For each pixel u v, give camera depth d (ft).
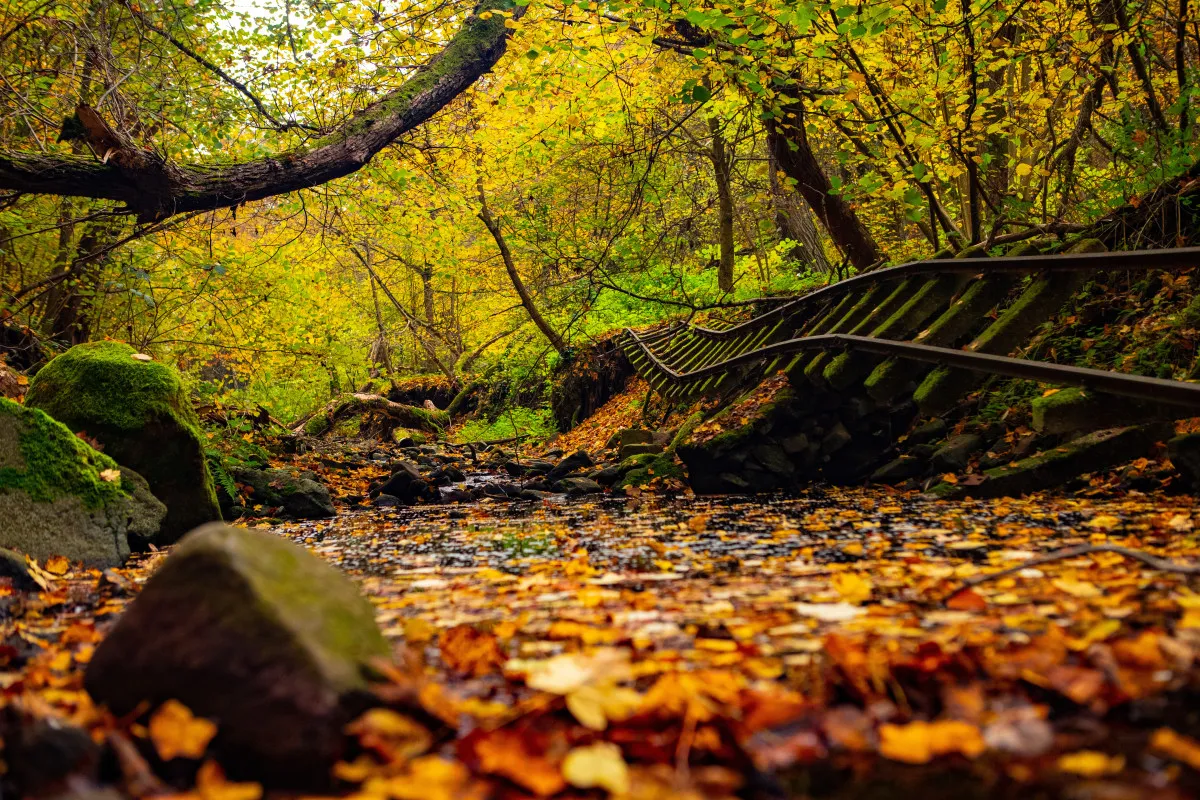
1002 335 19.01
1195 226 22.30
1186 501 13.82
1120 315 22.41
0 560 12.07
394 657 6.08
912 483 20.99
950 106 30.30
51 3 26.73
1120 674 5.20
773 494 22.48
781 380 27.89
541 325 56.08
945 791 4.24
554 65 29.58
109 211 26.81
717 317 44.98
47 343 30.63
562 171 48.37
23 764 4.41
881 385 21.06
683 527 16.01
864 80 25.93
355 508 27.14
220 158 30.78
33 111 24.16
